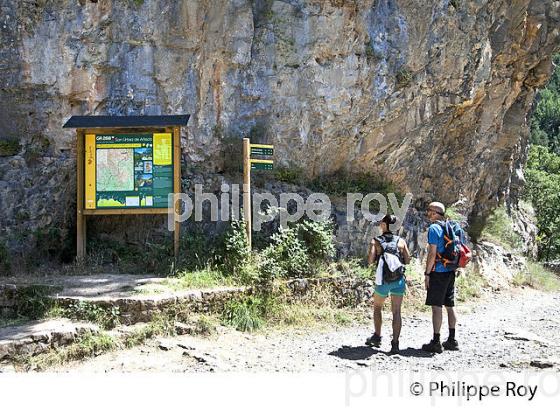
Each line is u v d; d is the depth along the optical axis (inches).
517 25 574.2
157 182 386.6
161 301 298.0
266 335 315.9
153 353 269.3
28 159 416.8
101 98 420.8
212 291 322.0
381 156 506.9
